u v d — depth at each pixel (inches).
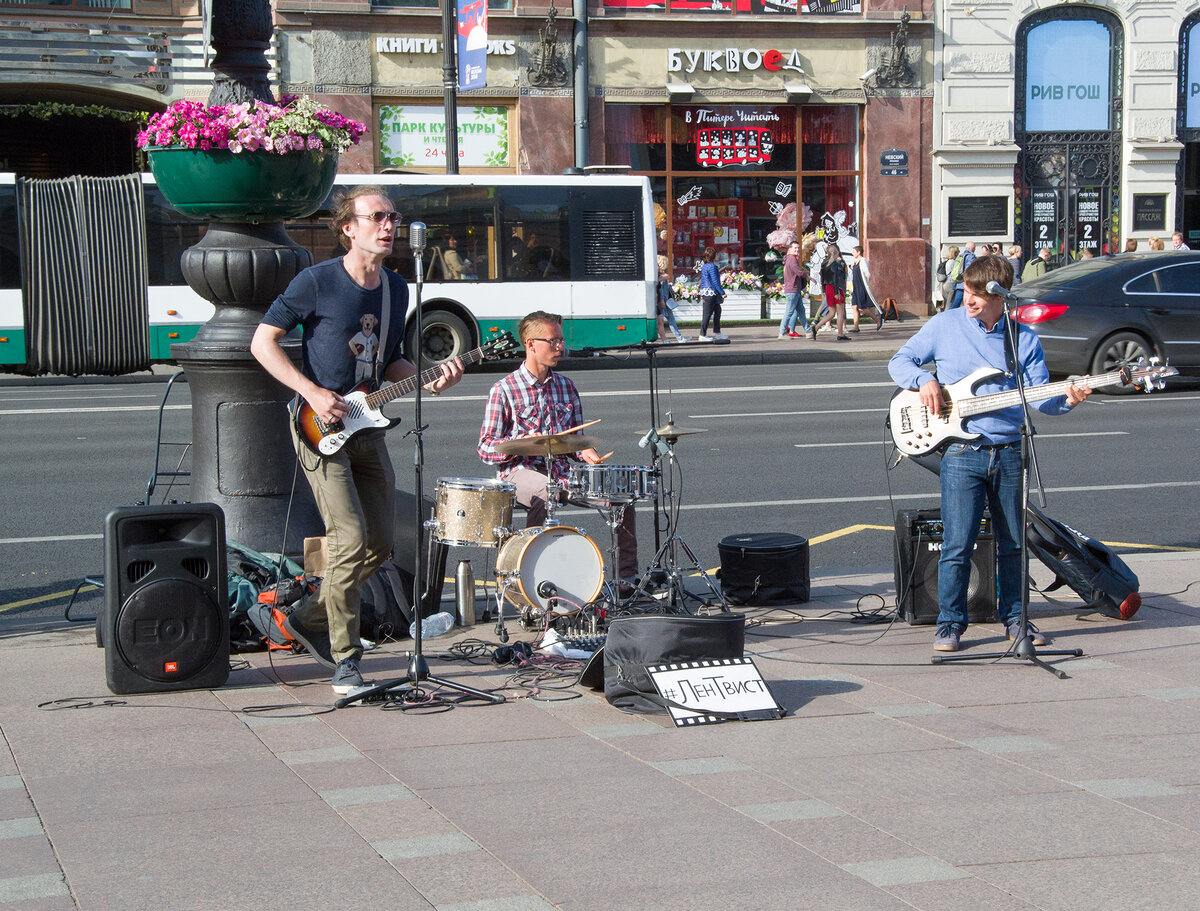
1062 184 1187.3
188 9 998.4
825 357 920.9
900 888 137.6
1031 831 153.4
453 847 149.1
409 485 437.4
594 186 877.2
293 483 269.7
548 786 170.4
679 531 367.2
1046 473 447.2
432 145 1077.8
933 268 1168.8
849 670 230.1
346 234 208.7
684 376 793.6
